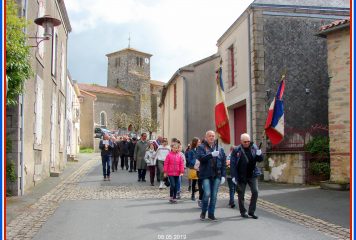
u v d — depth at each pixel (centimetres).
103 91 6581
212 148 876
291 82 1786
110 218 878
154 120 6750
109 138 1738
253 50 1775
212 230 764
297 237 713
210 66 2430
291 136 1680
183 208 1014
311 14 1828
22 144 1225
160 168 1408
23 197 1173
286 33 1806
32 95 1391
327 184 1338
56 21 1116
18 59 989
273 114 1275
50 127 1848
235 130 2091
